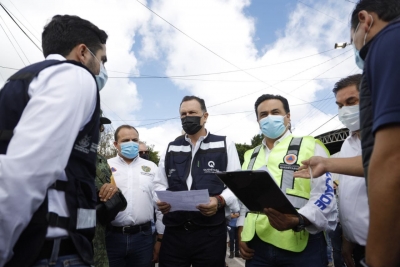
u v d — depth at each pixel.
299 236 2.28
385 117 0.87
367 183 0.97
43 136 1.12
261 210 2.13
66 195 1.26
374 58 0.99
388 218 0.85
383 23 1.23
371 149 1.05
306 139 2.58
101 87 1.83
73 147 1.30
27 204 1.08
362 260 0.96
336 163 1.90
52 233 1.18
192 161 2.96
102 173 2.48
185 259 2.76
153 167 3.79
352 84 2.46
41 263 1.15
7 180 1.05
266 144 2.87
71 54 1.56
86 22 1.64
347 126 2.50
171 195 2.50
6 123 1.22
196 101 3.05
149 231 3.43
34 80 1.27
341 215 2.43
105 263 2.26
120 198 2.37
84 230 1.32
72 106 1.24
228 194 2.78
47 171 1.12
